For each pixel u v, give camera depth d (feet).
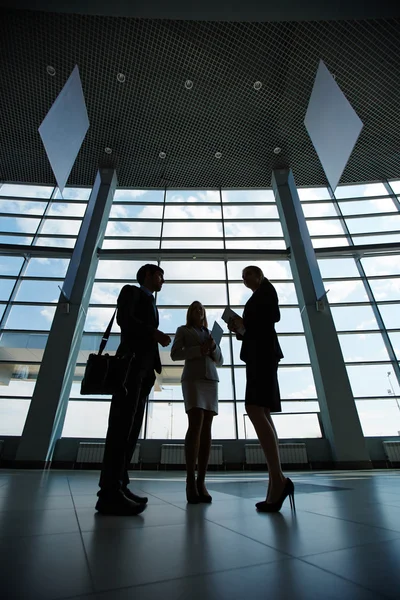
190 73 24.94
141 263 30.12
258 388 5.04
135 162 31.94
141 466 22.79
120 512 4.26
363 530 3.17
